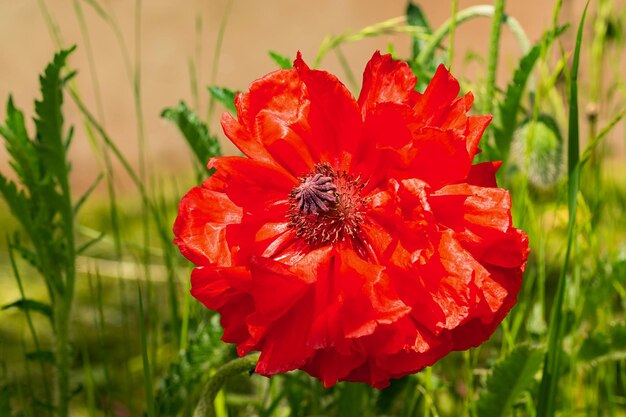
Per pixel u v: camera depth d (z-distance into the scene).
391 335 0.74
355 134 0.78
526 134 0.92
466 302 0.74
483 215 0.75
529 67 0.85
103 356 0.87
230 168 0.77
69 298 0.87
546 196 1.04
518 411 0.89
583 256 0.94
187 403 0.87
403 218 0.75
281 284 0.74
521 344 0.83
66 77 0.85
